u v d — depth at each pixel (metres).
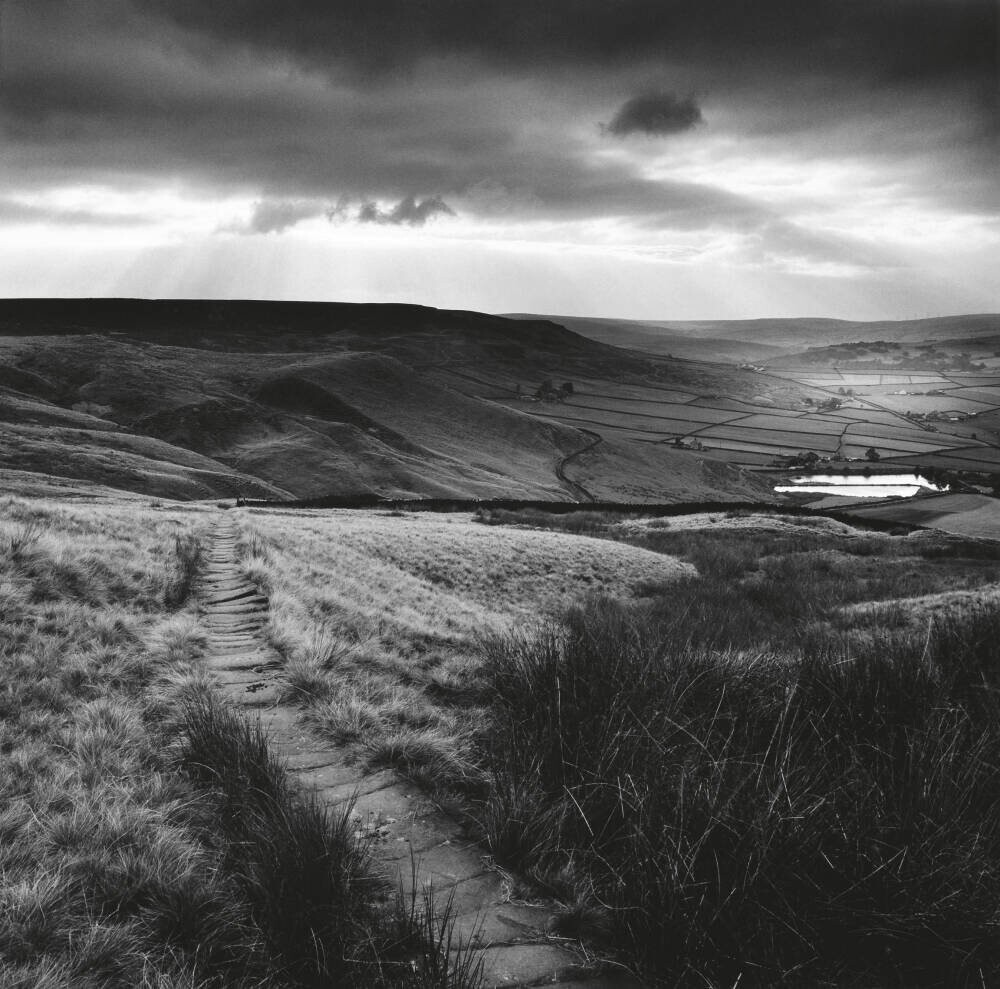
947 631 7.17
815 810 3.45
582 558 28.02
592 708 5.33
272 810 3.93
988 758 4.02
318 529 28.45
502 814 4.16
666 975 2.96
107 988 2.91
